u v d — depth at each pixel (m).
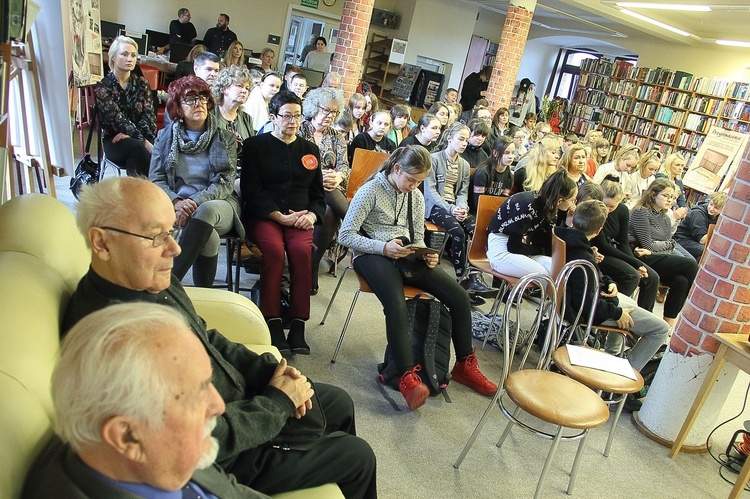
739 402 3.64
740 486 2.50
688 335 2.87
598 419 2.11
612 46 14.69
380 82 12.46
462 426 2.73
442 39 12.80
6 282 1.18
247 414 1.45
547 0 10.88
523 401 2.13
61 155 2.66
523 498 2.33
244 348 1.76
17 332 1.06
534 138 7.79
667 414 2.93
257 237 2.94
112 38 8.80
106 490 0.88
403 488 2.22
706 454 2.96
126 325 0.86
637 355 3.23
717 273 2.77
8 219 1.48
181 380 0.86
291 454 1.53
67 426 0.84
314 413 1.62
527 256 3.56
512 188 5.02
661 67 11.55
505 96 9.27
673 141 10.23
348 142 4.79
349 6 7.35
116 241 1.37
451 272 4.79
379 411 2.69
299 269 2.94
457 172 4.64
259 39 11.44
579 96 12.59
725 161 6.27
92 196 1.39
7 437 0.87
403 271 2.91
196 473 1.15
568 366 2.50
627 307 3.20
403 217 3.10
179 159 2.98
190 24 10.03
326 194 3.80
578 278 3.08
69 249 1.55
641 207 4.55
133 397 0.82
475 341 3.71
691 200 9.03
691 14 8.69
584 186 3.93
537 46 16.41
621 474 2.65
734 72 10.20
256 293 3.19
